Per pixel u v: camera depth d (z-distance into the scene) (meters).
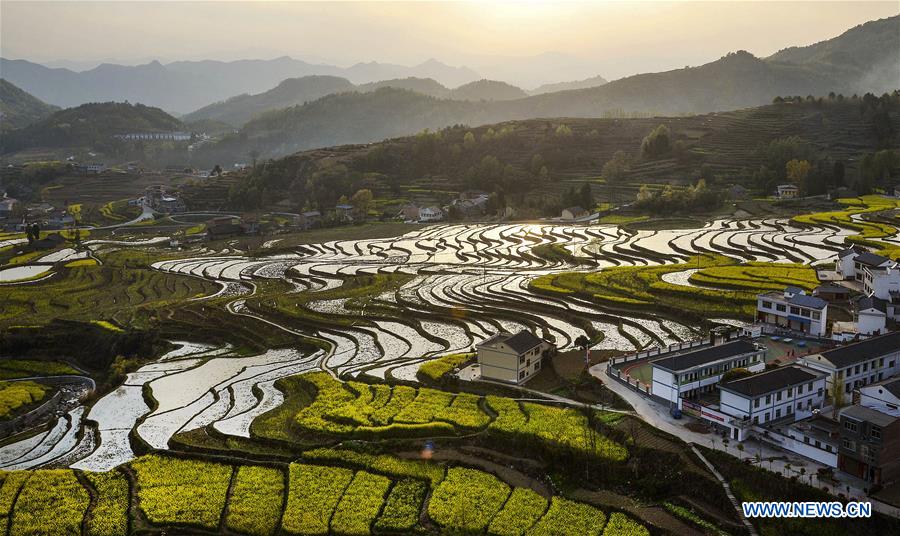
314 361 128.62
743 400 79.44
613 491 73.56
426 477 77.56
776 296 124.25
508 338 105.31
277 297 176.75
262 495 76.38
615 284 162.12
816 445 72.25
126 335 149.88
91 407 114.38
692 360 91.00
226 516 73.06
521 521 67.81
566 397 96.38
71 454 96.75
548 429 84.00
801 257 180.50
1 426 111.12
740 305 136.62
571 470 77.38
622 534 64.88
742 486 69.44
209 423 101.69
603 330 130.88
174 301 181.75
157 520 72.38
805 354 104.31
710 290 146.75
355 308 161.12
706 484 70.31
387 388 105.19
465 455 82.31
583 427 84.50
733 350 95.56
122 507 75.50
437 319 148.75
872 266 138.75
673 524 66.19
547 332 132.25
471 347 127.06
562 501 71.31
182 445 92.50
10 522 73.31
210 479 80.88
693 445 77.00
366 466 80.81
